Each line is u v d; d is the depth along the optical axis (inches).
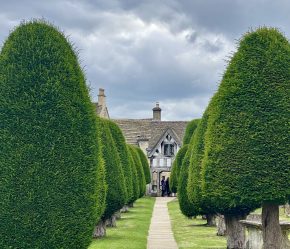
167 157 2524.6
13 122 416.2
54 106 424.2
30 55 430.9
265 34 543.5
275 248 522.3
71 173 420.5
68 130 425.1
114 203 815.7
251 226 637.9
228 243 698.8
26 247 402.3
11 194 405.4
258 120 516.4
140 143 2652.6
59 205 412.5
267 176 506.3
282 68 527.5
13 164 409.1
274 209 528.1
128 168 1152.8
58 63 434.3
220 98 551.5
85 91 449.1
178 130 2753.4
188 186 829.8
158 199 2237.9
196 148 798.5
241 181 515.5
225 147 532.1
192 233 942.4
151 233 957.8
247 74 534.0
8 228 402.3
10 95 421.1
